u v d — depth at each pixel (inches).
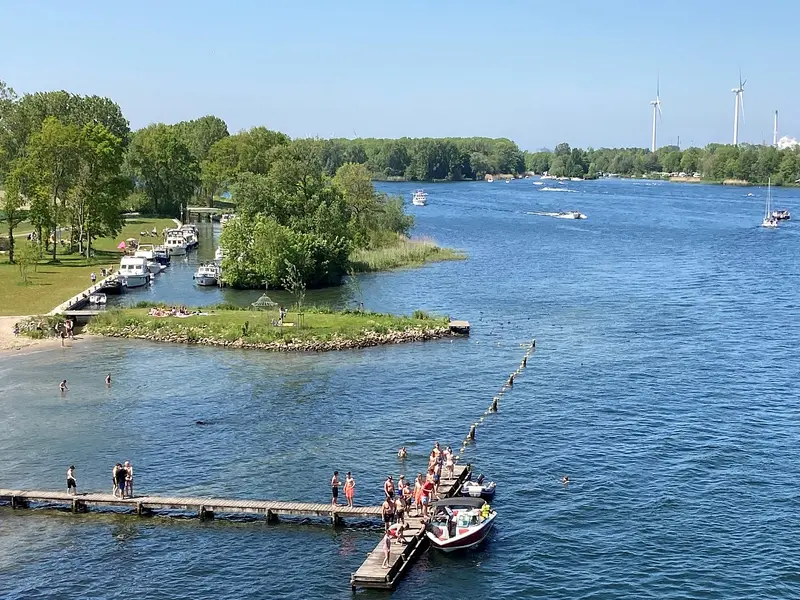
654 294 5969.5
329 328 4608.8
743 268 7180.1
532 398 3629.4
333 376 3946.9
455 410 3489.2
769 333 4751.5
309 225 6461.6
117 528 2513.5
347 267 6658.5
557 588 2196.1
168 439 3159.5
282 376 3941.9
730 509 2603.3
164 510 2632.9
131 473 2647.6
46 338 4589.1
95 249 7691.9
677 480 2807.6
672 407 3506.4
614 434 3211.1
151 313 4916.3
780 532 2459.4
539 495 2714.1
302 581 2226.9
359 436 3201.3
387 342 4562.0
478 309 5428.2
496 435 3208.7
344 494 2696.9
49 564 2311.8
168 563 2319.1
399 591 2186.3
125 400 3587.6
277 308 5167.3
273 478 2822.3
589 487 2765.7
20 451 3038.9
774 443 3107.8
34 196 6835.6
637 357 4261.8
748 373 3969.0
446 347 4483.3
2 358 4217.5
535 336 4712.1
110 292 5880.9
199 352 4367.6
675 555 2345.0
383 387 3786.9
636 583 2213.3
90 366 4087.1
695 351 4372.5
